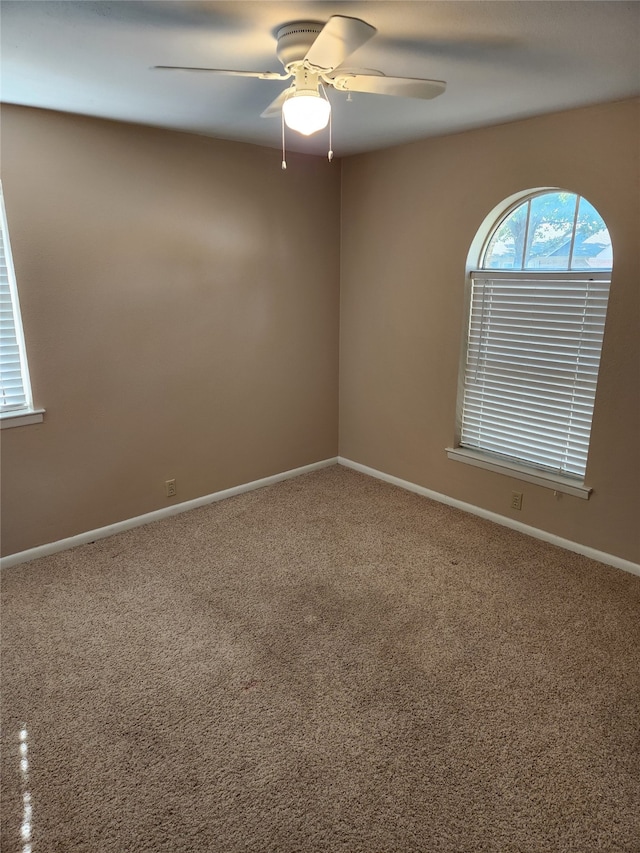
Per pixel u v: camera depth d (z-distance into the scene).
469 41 1.77
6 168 2.59
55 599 2.70
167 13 1.53
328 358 4.24
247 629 2.47
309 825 1.62
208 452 3.70
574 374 3.00
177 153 3.12
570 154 2.70
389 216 3.66
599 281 2.81
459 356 3.46
